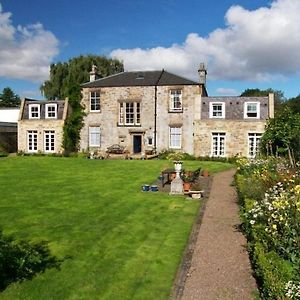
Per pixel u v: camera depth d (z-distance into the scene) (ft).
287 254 22.76
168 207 45.37
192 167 87.92
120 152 118.73
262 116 108.47
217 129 110.73
